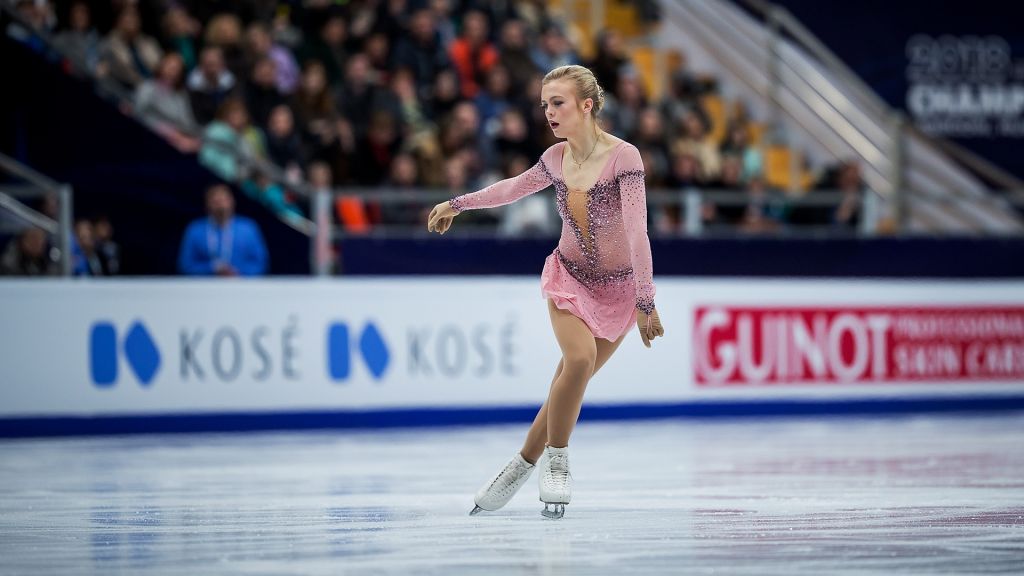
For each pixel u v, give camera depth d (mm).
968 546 13023
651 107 40781
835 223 37625
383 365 30281
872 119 46031
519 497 17469
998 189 47406
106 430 28547
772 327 33094
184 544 13609
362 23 38281
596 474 20438
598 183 14930
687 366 32375
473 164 35688
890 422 31312
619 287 15234
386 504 16938
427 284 30641
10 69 31000
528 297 31484
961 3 47875
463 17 41031
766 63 46438
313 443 26656
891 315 34031
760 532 14031
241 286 29328
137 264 30953
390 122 35094
